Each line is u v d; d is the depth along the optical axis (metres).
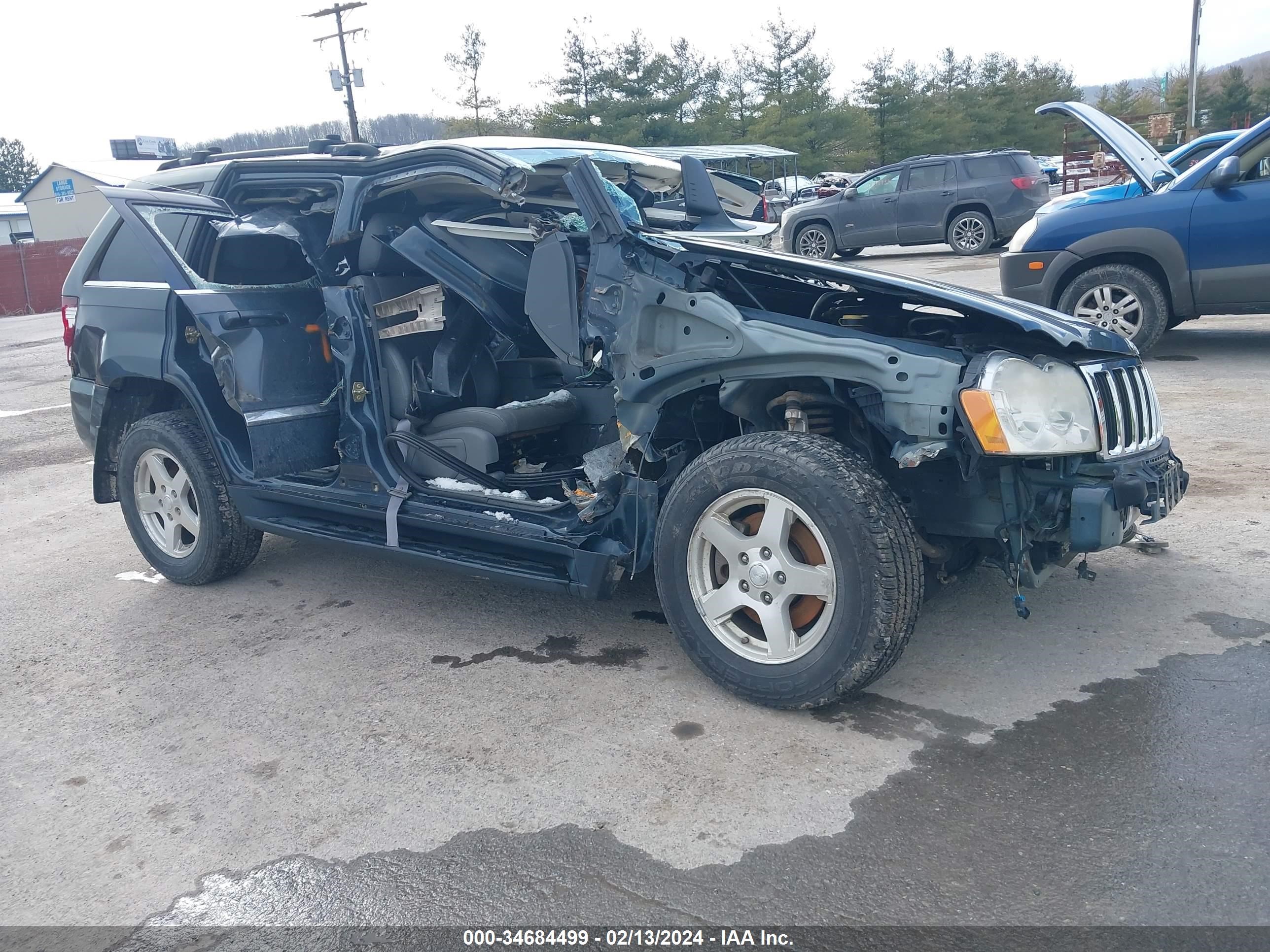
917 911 2.27
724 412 3.59
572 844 2.61
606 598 3.49
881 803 2.67
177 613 4.50
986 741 2.93
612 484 3.50
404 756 3.11
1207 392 6.79
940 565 3.43
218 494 4.55
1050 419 2.95
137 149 50.22
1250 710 2.98
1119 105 53.66
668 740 3.08
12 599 4.83
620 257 3.40
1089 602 3.80
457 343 4.26
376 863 2.60
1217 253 7.25
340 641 4.04
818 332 3.06
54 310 28.97
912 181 18.61
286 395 4.29
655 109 40.25
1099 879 2.32
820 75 44.75
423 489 3.96
